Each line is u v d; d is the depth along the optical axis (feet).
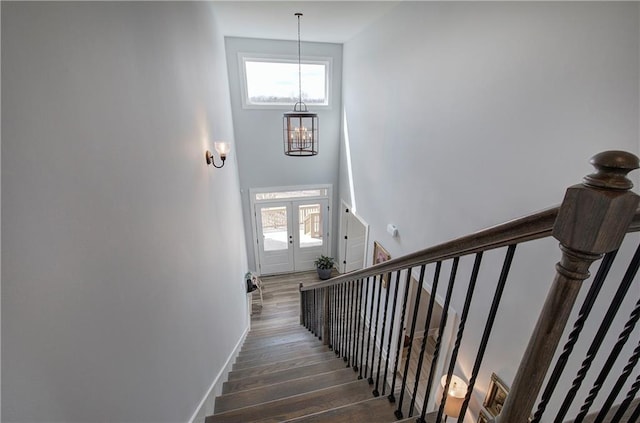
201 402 6.54
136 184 4.14
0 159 1.98
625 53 4.50
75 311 2.74
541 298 6.08
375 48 13.71
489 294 7.53
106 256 3.30
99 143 3.24
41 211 2.35
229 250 12.41
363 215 16.72
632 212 1.72
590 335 5.22
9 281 2.04
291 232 22.47
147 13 4.80
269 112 19.11
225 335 9.95
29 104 2.26
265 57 17.70
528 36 6.07
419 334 15.94
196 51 8.28
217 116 11.74
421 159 10.39
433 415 4.54
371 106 14.58
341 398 6.37
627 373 2.48
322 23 14.08
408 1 10.58
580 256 1.89
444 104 8.95
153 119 4.87
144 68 4.59
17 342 2.10
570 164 5.47
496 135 7.10
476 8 7.41
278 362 9.50
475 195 7.96
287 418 5.99
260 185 20.56
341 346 9.81
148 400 4.23
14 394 2.06
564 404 2.62
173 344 5.27
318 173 21.16
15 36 2.15
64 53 2.71
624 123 4.61
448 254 3.41
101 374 3.13
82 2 3.03
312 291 13.32
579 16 5.09
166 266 5.14
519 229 2.39
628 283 2.08
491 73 7.11
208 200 8.79
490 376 7.59
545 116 5.86
